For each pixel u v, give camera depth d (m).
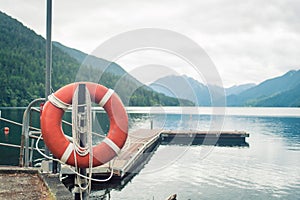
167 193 9.02
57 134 3.95
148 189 9.30
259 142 20.55
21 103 58.50
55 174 4.80
